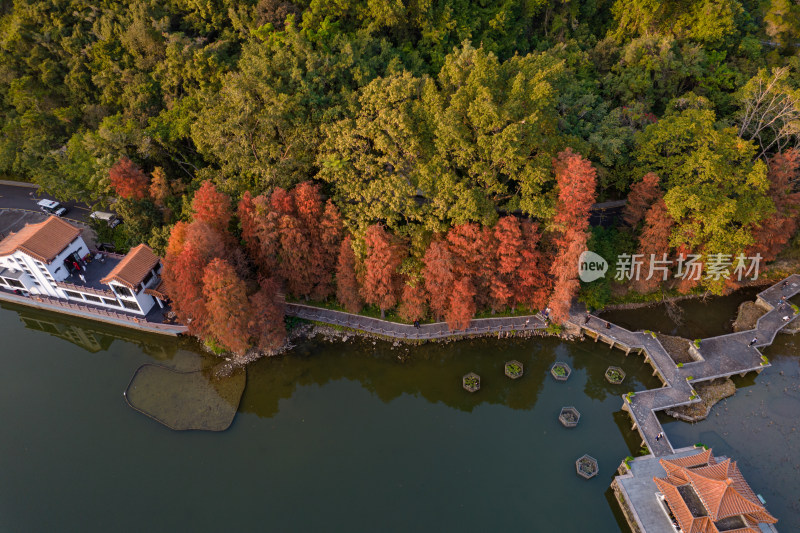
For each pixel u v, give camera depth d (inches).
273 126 2402.8
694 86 3171.8
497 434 2228.1
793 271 2957.7
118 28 2918.3
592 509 1957.4
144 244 2679.6
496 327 2603.3
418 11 2790.4
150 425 2274.9
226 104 2440.9
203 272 2247.8
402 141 2180.1
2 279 2800.2
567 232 2242.9
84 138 2704.2
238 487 2041.1
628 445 2164.1
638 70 2994.6
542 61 2404.0
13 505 2004.2
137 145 2674.7
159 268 2672.2
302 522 1929.1
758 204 2417.6
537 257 2378.2
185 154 2952.8
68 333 2891.2
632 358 2539.4
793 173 2573.8
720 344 2527.1
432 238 2329.0
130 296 2598.4
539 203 2206.0
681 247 2491.4
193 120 2645.2
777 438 2148.1
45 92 3093.0
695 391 2337.6
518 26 3110.2
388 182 2180.1
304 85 2352.4
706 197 2335.1
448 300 2442.2
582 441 2187.5
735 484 1734.7
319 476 2075.5
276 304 2501.2
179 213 2741.1
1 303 2923.2
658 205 2418.8
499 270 2346.2
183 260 2180.1
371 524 1916.8
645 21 3144.7
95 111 2989.7
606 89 3058.6
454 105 2190.0
